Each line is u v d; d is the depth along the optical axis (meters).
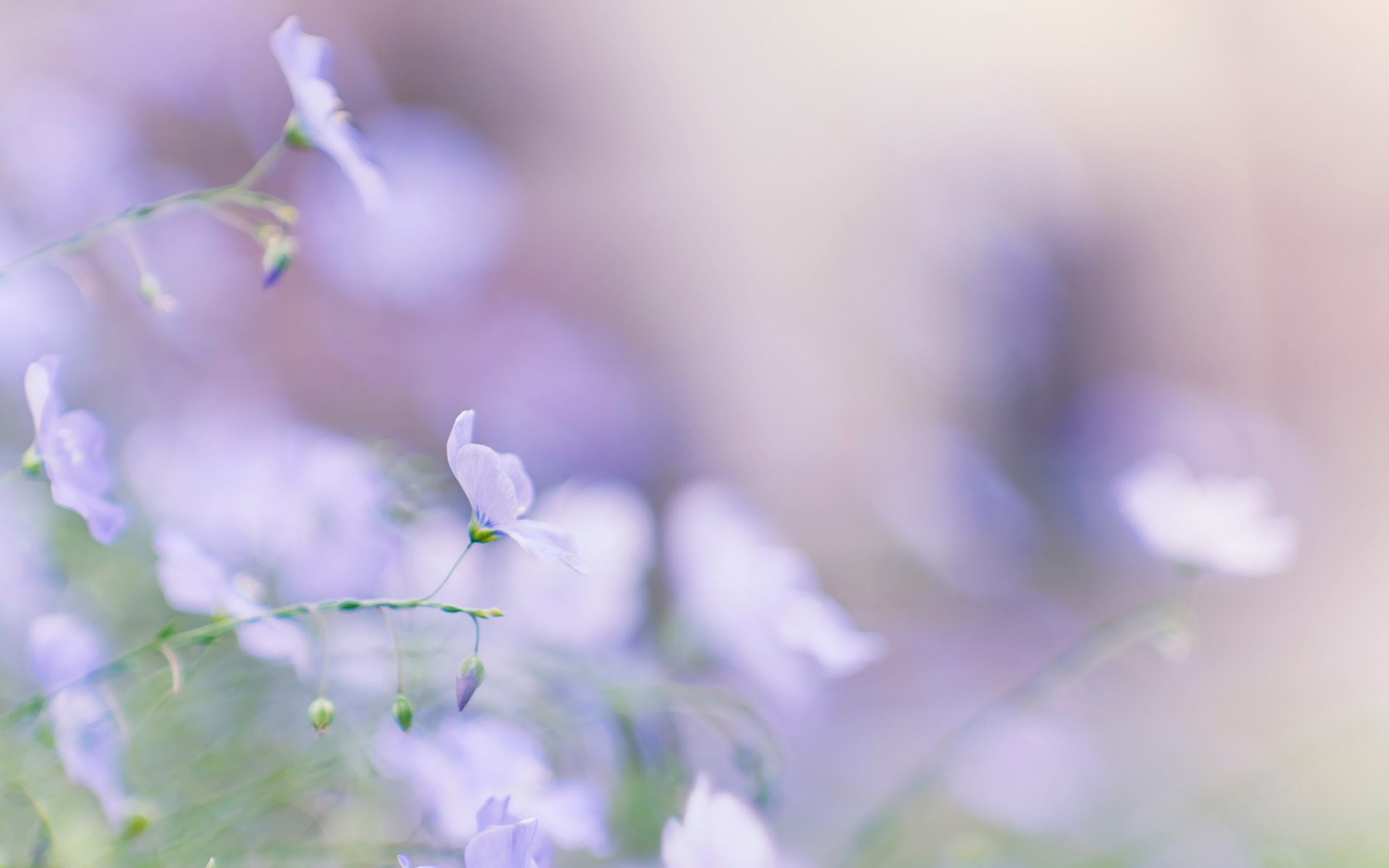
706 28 2.65
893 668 1.57
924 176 2.69
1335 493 2.58
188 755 0.84
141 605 0.86
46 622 0.78
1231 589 2.06
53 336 0.93
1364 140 2.86
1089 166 2.76
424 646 0.85
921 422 2.55
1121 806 1.13
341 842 0.81
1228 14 2.86
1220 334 2.79
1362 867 1.00
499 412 1.65
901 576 1.73
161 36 1.48
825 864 0.94
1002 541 1.78
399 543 0.86
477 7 2.45
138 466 0.89
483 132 2.45
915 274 2.62
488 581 0.89
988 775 1.09
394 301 1.44
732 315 2.57
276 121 1.55
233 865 0.79
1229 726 1.42
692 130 2.63
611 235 2.53
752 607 0.91
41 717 0.77
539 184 2.48
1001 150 2.70
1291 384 2.83
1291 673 1.71
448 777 0.81
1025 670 1.63
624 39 2.62
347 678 0.84
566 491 0.92
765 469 2.39
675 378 2.43
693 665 0.91
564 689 0.86
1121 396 2.41
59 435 0.77
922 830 1.03
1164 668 1.58
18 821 0.79
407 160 1.38
